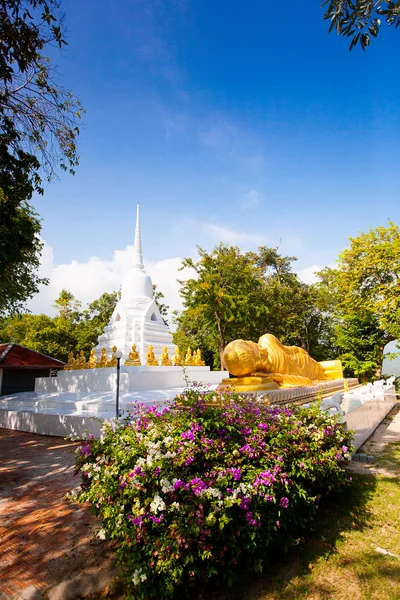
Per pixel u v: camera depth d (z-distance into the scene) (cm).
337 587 372
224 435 449
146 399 1277
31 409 1420
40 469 799
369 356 2788
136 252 2650
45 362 2356
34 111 872
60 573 412
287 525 440
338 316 3003
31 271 1823
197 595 367
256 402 646
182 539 335
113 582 381
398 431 1200
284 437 478
